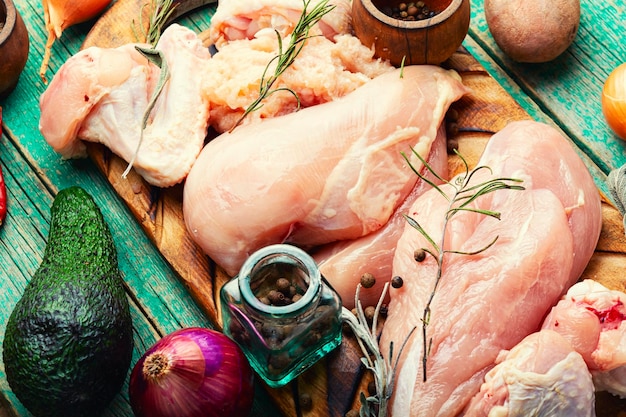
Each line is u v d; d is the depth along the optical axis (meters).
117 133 0.65
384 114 0.63
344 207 0.63
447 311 0.58
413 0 0.69
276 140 0.63
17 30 0.69
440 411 0.57
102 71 0.65
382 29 0.65
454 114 0.68
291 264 0.58
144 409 0.59
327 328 0.59
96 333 0.60
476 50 0.74
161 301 0.66
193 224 0.63
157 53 0.64
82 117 0.65
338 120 0.63
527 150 0.63
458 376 0.57
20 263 0.68
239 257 0.64
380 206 0.63
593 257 0.64
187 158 0.65
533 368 0.55
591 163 0.71
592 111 0.72
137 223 0.68
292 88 0.66
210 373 0.58
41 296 0.60
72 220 0.63
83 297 0.60
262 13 0.68
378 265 0.63
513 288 0.58
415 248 0.60
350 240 0.64
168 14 0.70
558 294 0.59
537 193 0.61
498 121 0.68
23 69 0.73
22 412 0.64
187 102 0.66
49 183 0.70
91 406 0.60
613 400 0.60
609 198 0.69
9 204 0.69
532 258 0.58
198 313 0.66
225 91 0.65
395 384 0.58
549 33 0.69
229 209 0.62
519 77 0.73
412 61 0.67
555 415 0.56
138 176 0.67
